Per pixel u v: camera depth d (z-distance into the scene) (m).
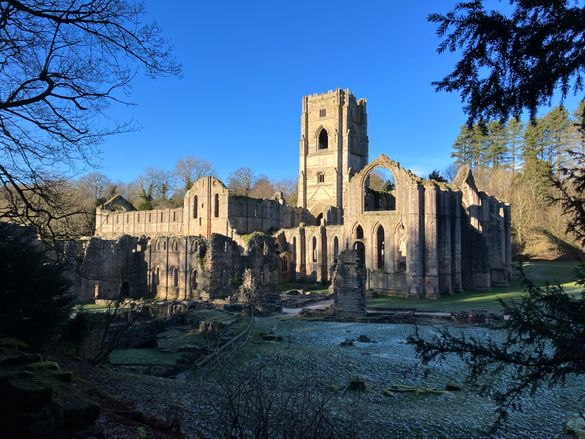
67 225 18.52
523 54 6.74
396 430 15.27
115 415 10.58
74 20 14.01
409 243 58.00
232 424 8.91
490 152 112.56
